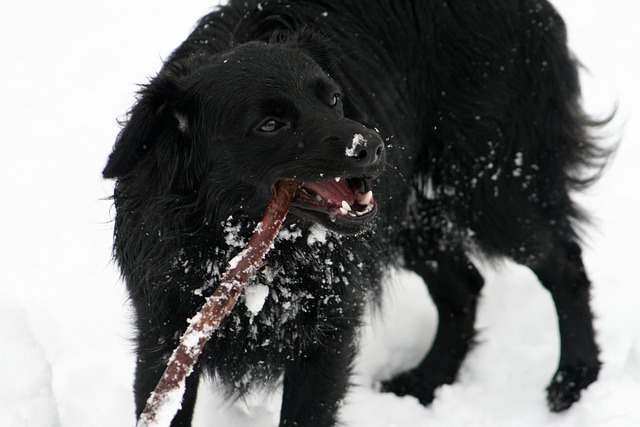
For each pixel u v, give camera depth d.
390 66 8.05
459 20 8.02
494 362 8.75
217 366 6.79
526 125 8.30
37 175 10.97
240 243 6.23
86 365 8.21
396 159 7.63
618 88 13.42
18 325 7.21
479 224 8.39
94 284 9.42
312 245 6.43
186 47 7.36
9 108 12.20
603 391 7.99
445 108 8.07
